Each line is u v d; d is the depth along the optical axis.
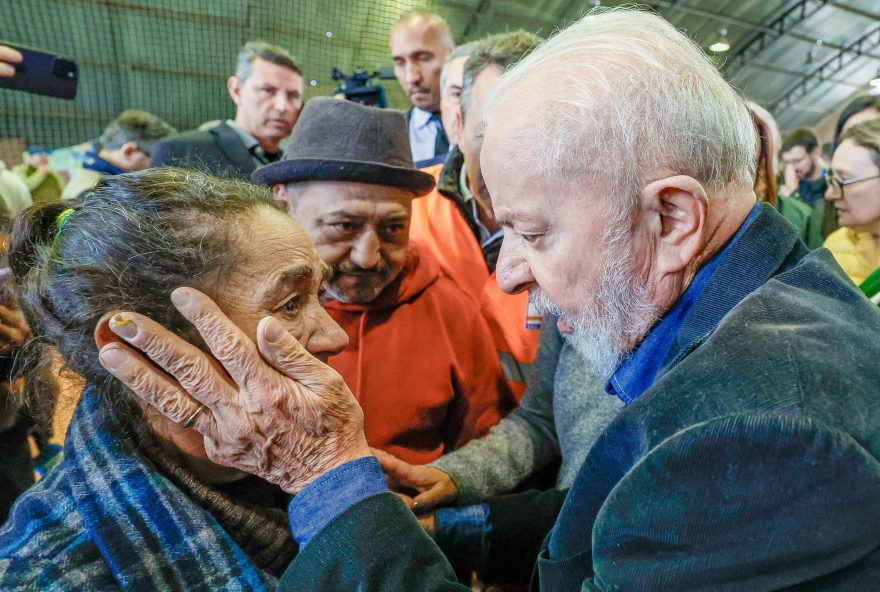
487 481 1.04
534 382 1.19
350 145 0.96
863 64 5.02
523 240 0.60
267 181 0.99
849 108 1.81
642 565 0.47
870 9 4.57
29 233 0.62
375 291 1.05
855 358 0.47
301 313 0.64
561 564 0.60
